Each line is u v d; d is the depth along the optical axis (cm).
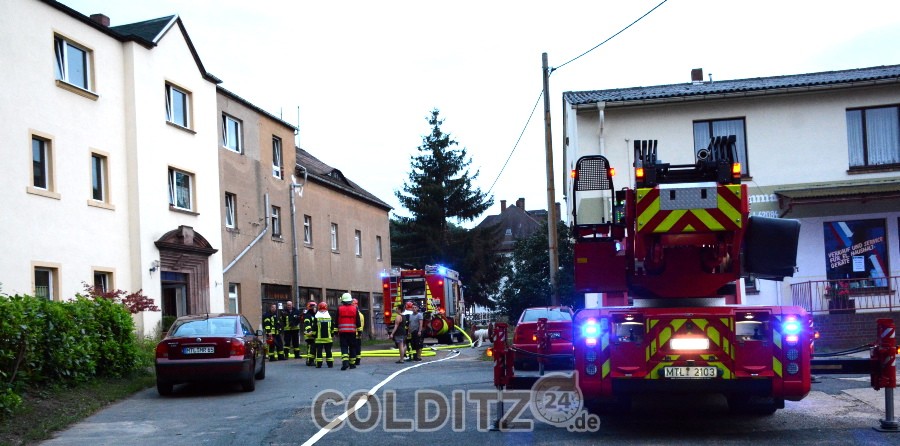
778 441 824
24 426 1026
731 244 863
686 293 936
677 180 895
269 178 3161
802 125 2197
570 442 844
